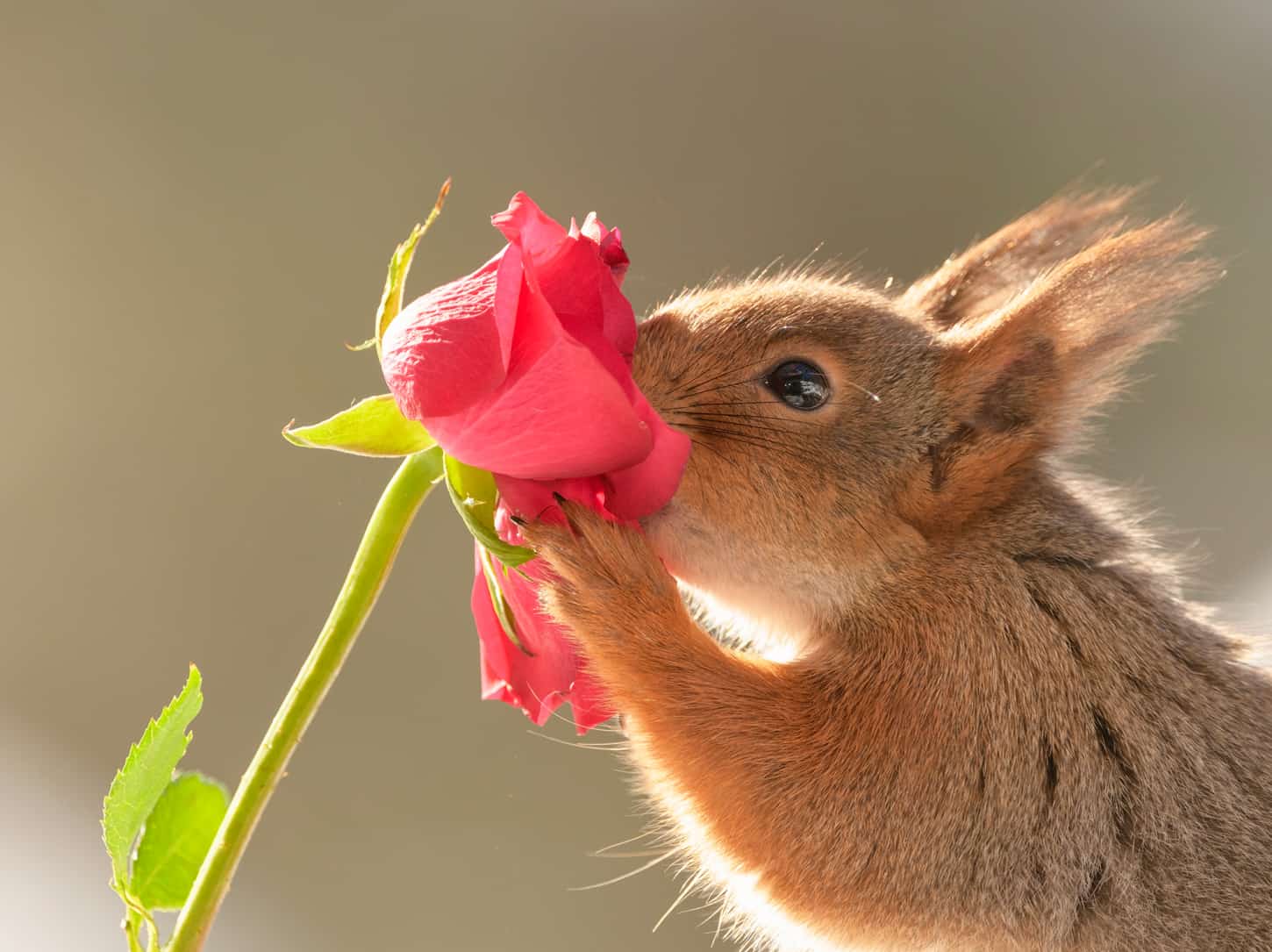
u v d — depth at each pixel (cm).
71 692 195
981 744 175
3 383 198
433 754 195
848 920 175
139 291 202
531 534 174
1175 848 175
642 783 176
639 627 174
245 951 192
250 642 196
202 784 169
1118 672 176
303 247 204
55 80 205
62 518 197
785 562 176
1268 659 178
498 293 168
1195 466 205
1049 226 179
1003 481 177
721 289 178
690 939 193
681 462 171
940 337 177
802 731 175
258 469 198
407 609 197
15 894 192
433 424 169
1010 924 175
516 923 193
